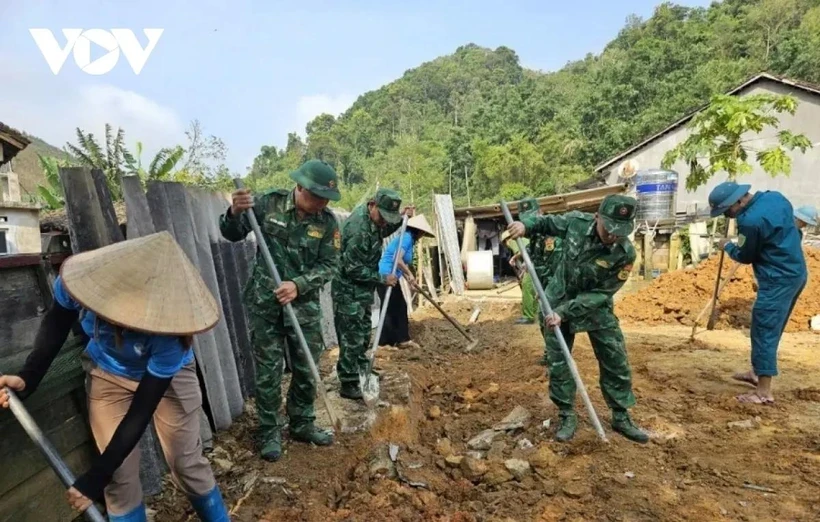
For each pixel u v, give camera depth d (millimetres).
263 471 3506
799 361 5902
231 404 4273
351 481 3559
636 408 4652
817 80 33656
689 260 14414
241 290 4871
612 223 3604
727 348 6484
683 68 38312
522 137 37438
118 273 2098
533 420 4465
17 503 2299
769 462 3648
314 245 3654
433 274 13562
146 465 3125
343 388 4777
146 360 2305
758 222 4539
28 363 2195
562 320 3971
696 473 3525
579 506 3180
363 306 4688
